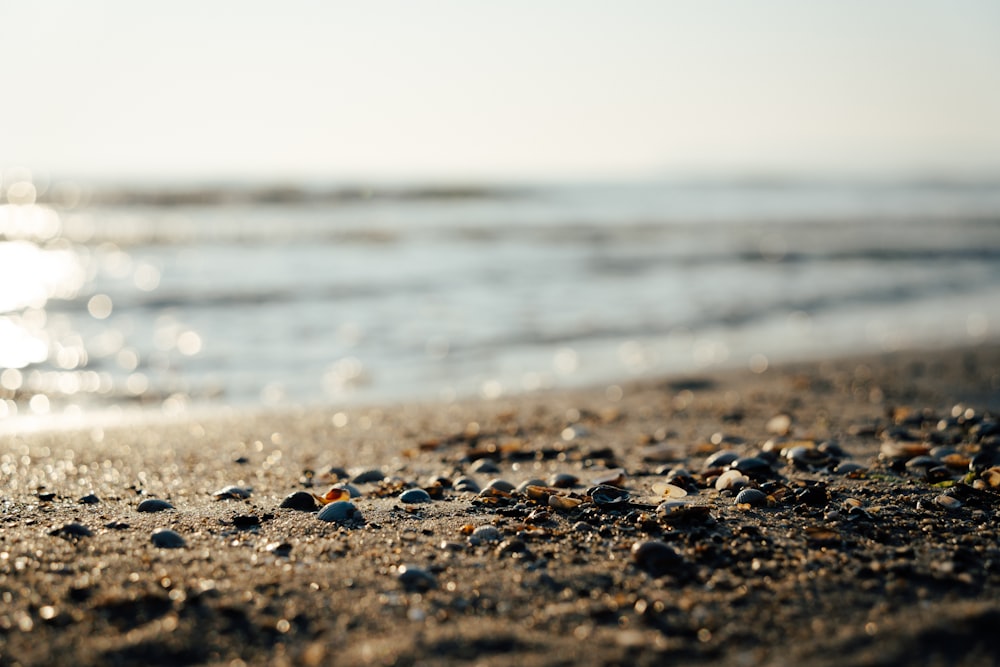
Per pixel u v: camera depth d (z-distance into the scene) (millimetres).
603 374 1846
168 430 1407
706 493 1129
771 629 916
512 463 1266
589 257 3955
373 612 932
